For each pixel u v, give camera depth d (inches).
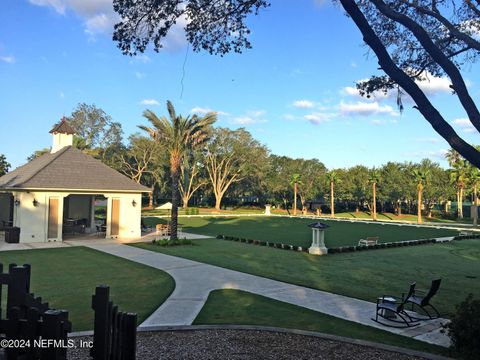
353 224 1765.5
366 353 246.8
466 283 522.6
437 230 1496.1
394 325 327.0
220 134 2728.8
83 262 625.9
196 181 2851.9
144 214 2054.6
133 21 286.8
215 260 666.2
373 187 2458.2
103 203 2795.3
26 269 164.2
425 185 2394.2
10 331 155.0
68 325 167.6
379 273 583.5
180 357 232.7
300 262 671.8
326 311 364.5
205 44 316.5
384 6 246.8
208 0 293.0
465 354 257.9
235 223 1647.4
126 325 191.8
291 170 2938.0
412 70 339.9
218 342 262.7
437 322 341.4
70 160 981.8
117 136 2498.8
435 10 277.1
